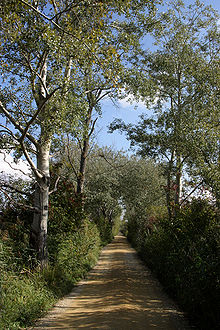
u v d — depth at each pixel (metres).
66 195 12.20
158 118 15.14
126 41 9.01
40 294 6.86
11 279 6.36
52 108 8.86
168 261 9.33
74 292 8.71
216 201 8.30
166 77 15.28
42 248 9.10
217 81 11.88
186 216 9.19
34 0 7.60
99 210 36.16
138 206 25.97
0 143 8.48
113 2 6.80
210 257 6.32
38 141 9.76
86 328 5.25
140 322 5.68
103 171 27.45
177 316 6.32
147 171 27.27
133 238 31.17
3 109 8.27
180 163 13.50
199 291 5.84
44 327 5.39
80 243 12.76
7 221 9.78
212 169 8.34
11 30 7.18
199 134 9.47
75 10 6.99
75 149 20.19
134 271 13.34
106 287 9.43
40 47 7.63
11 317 5.27
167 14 11.28
